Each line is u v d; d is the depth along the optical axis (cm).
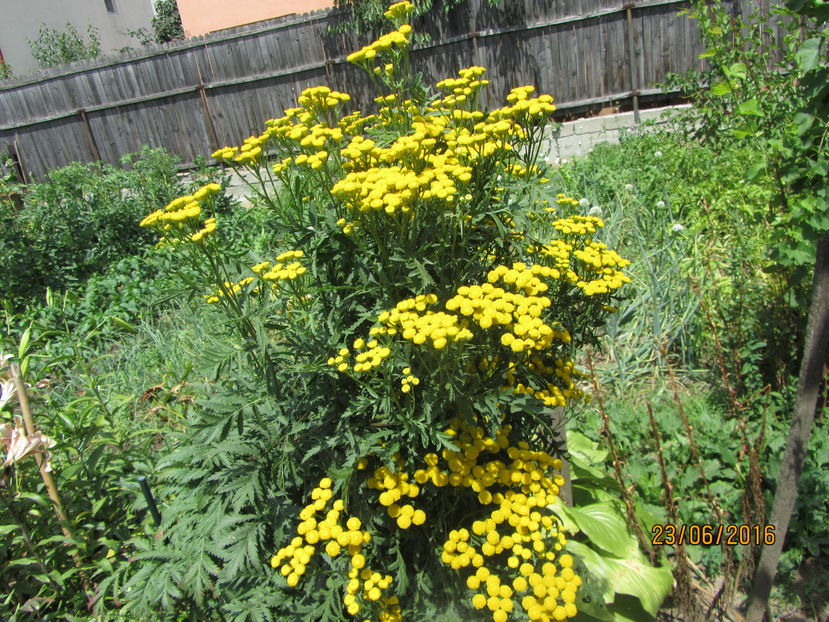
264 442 181
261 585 183
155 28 2031
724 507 277
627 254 461
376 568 190
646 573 237
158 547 200
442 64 865
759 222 437
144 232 693
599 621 227
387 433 171
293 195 190
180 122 974
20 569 228
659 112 788
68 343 471
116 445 286
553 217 238
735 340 329
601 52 813
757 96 344
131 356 448
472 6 829
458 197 178
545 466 190
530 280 178
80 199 712
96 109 983
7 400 230
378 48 207
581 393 217
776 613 248
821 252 194
